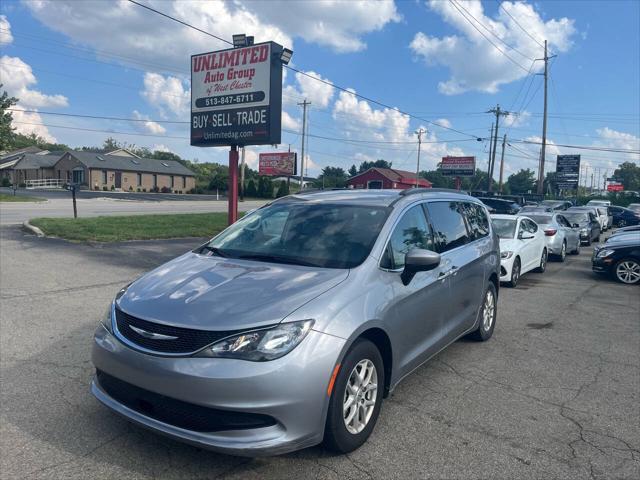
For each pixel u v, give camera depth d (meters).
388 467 3.35
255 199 61.38
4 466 3.24
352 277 3.67
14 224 16.52
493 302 6.42
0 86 35.12
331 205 4.70
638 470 3.41
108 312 3.67
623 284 11.05
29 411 3.98
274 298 3.30
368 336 3.74
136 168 68.50
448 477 3.26
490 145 54.97
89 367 4.91
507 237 10.85
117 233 13.98
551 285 10.78
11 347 5.43
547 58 42.66
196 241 14.22
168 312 3.25
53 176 69.31
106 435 3.65
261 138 13.41
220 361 2.99
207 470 3.26
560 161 66.50
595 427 4.02
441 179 101.81
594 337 6.64
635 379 5.11
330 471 3.28
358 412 3.55
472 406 4.34
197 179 87.88
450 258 4.99
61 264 9.97
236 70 13.69
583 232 20.64
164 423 3.14
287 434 3.04
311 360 3.09
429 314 4.49
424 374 5.08
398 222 4.38
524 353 5.87
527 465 3.43
